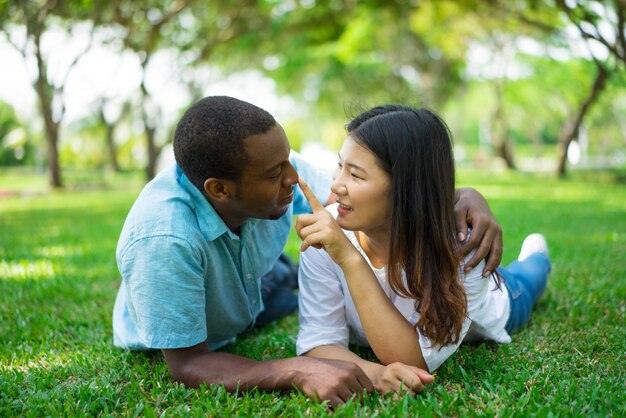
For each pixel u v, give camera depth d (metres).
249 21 15.92
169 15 13.71
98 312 2.98
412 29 20.22
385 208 1.80
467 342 2.32
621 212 7.27
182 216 1.85
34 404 1.79
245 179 1.69
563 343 2.27
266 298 2.70
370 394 1.76
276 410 1.67
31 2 12.99
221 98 1.72
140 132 24.33
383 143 1.75
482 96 32.75
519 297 2.44
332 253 1.85
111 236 5.79
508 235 5.16
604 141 37.66
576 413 1.60
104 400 1.81
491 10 13.91
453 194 1.85
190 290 1.83
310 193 1.87
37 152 30.30
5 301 3.19
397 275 1.85
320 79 27.30
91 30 13.51
